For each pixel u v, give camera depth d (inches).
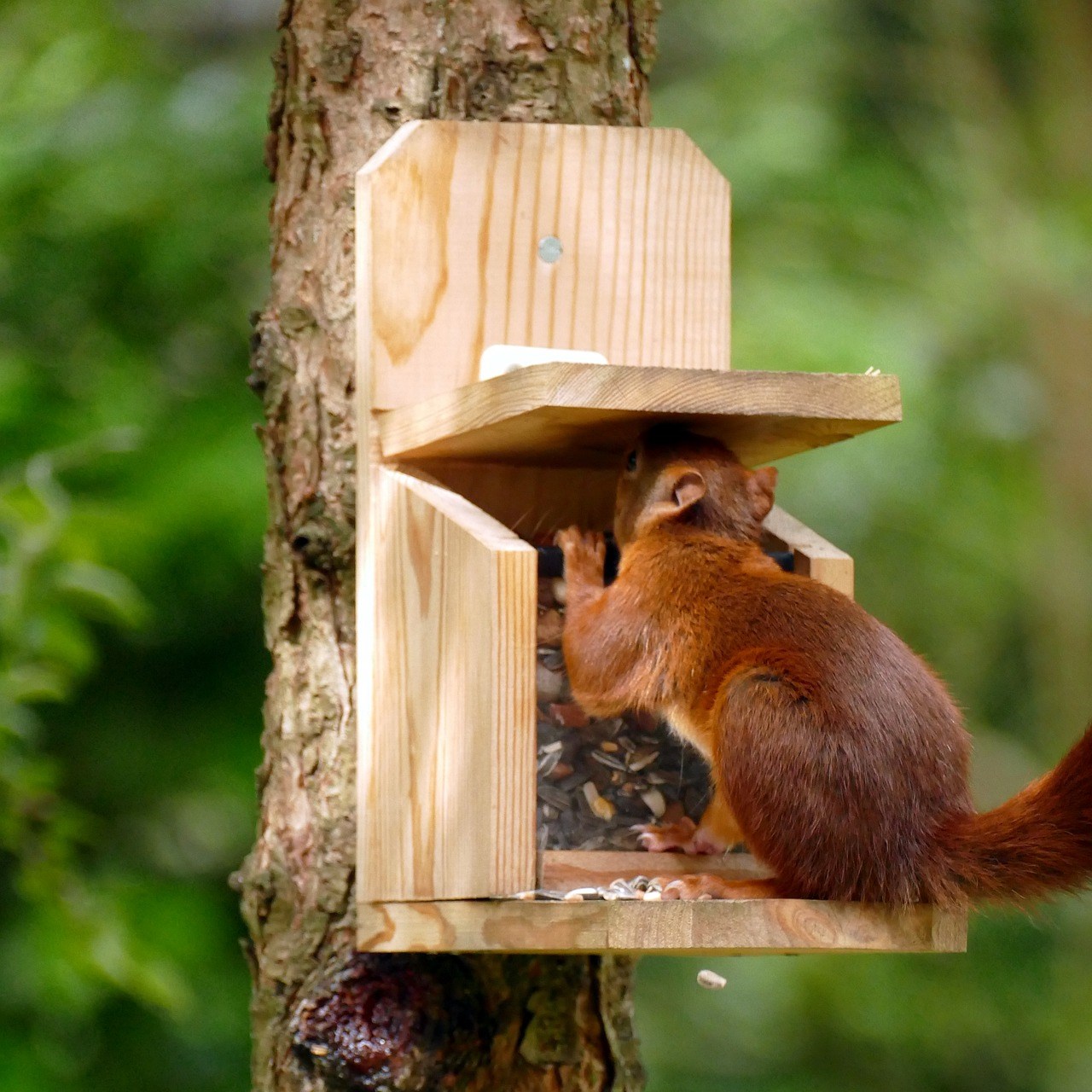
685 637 323.3
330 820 364.5
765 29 939.3
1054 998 825.5
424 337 360.8
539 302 368.2
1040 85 973.2
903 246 884.6
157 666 709.9
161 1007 637.3
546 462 365.4
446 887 321.1
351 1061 341.4
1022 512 898.1
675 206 378.9
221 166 733.3
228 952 692.7
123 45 783.1
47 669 516.7
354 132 377.1
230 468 669.9
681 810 352.5
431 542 332.8
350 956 351.3
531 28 382.3
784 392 310.0
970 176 932.0
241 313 715.4
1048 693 897.5
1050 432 912.3
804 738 309.4
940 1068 816.9
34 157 730.2
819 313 826.2
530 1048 358.6
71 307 711.7
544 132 371.2
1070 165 960.9
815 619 320.5
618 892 317.7
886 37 950.4
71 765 698.2
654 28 400.5
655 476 339.3
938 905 310.5
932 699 321.1
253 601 696.4
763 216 876.0
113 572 585.6
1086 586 899.4
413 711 336.2
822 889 309.3
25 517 514.6
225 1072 673.6
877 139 930.1
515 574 309.9
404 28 378.9
